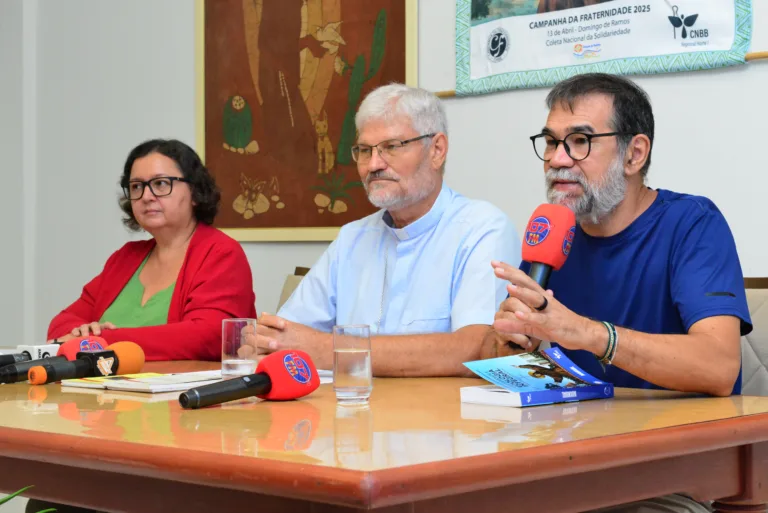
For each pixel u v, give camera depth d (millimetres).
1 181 5176
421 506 1123
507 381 1764
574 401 1754
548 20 3506
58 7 5059
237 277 3326
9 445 1404
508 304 1845
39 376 2051
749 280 2760
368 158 2834
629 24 3322
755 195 3121
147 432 1382
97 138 4914
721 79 3178
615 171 2180
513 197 3635
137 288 3443
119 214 4836
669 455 1385
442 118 2875
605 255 2271
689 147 3246
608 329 1812
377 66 4012
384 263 2906
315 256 4223
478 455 1161
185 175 3422
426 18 3867
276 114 4289
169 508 1271
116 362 2174
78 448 1319
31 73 5145
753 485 1593
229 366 1967
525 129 3596
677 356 1813
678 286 2086
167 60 4652
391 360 2273
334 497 1052
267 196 4309
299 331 2344
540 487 1267
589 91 2189
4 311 5180
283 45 4270
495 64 3645
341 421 1483
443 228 2840
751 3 3104
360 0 4047
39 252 5113
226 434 1352
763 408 1665
